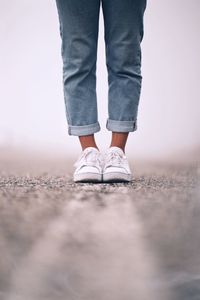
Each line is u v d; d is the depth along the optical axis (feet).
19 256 2.25
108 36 5.21
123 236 2.62
